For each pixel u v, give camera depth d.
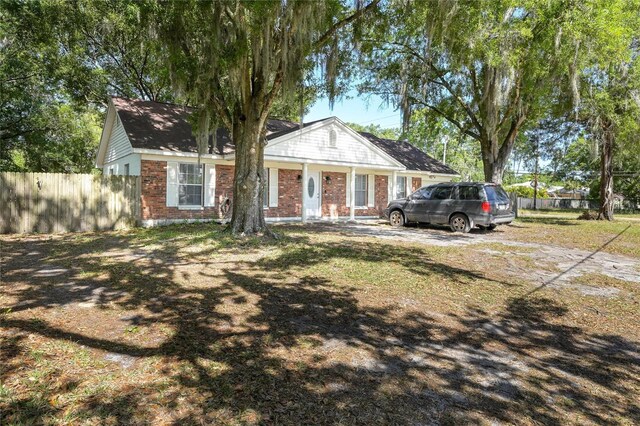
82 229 13.71
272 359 3.78
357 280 6.81
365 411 2.97
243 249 9.34
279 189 18.27
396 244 11.02
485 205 14.05
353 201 19.28
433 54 17.25
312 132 17.66
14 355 3.56
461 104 18.86
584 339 4.71
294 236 12.01
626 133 18.31
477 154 54.12
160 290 5.90
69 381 3.16
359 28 10.76
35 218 13.02
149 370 3.43
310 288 6.26
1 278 6.50
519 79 15.48
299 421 2.78
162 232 12.52
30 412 2.71
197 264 7.73
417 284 6.70
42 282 6.27
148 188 14.89
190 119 11.74
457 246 10.98
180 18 9.27
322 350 4.05
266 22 8.53
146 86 24.12
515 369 3.87
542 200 48.19
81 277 6.61
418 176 24.19
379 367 3.74
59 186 13.37
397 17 12.78
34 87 19.95
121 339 4.09
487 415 3.03
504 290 6.59
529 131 27.25
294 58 9.51
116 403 2.88
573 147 37.78
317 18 8.80
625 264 9.02
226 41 9.19
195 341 4.11
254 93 10.74
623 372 3.91
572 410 3.19
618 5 13.48
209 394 3.08
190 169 15.94
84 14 17.41
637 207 44.41
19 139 21.89
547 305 5.87
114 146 18.34
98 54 21.86
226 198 16.73
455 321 5.11
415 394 3.29
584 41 13.42
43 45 18.03
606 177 23.27
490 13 13.39
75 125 23.55
